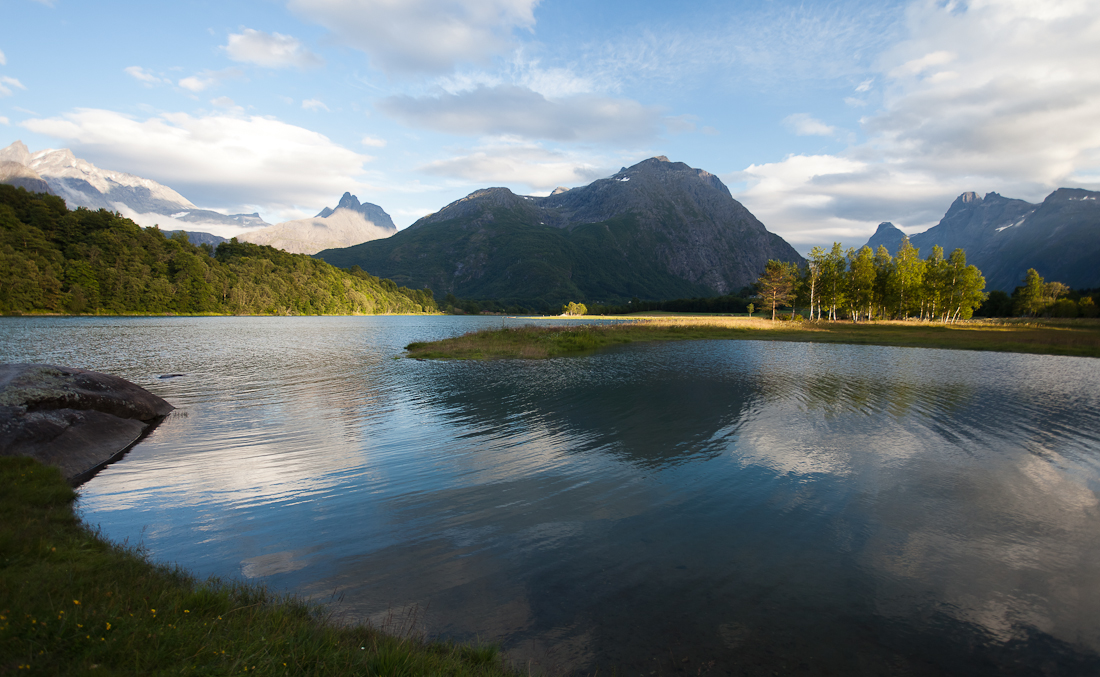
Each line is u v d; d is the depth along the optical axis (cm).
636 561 677
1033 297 11106
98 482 981
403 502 884
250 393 1988
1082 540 739
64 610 443
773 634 523
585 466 1082
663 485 968
